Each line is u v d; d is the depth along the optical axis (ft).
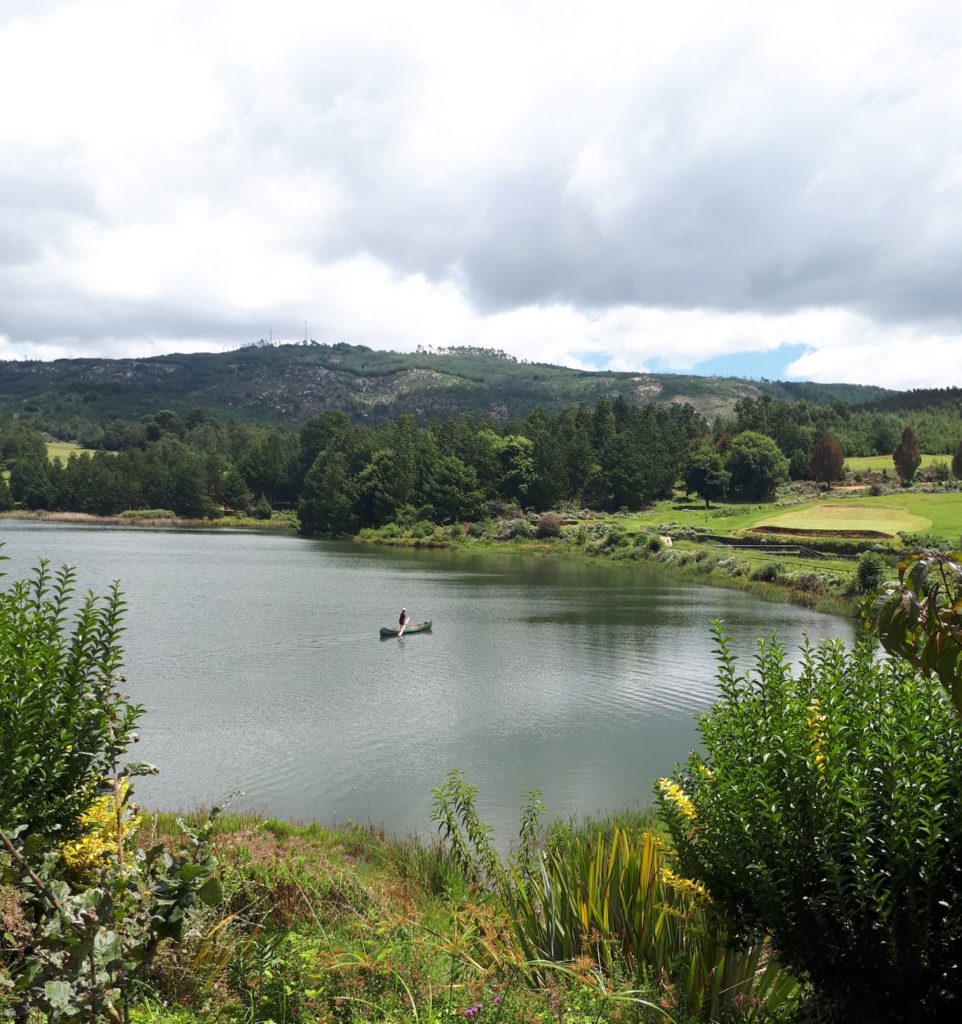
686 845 21.31
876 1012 18.61
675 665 113.09
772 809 18.69
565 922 23.36
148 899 13.82
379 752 74.43
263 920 24.88
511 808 60.90
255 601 173.06
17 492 512.63
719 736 21.52
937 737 18.85
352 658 116.26
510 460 426.10
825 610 167.53
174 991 16.38
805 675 21.77
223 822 46.47
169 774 67.92
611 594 194.90
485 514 399.03
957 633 15.40
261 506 507.30
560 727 83.05
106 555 272.31
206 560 265.13
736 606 174.70
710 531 317.22
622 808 60.85
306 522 423.64
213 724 82.33
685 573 244.42
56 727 21.02
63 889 13.19
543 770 69.92
